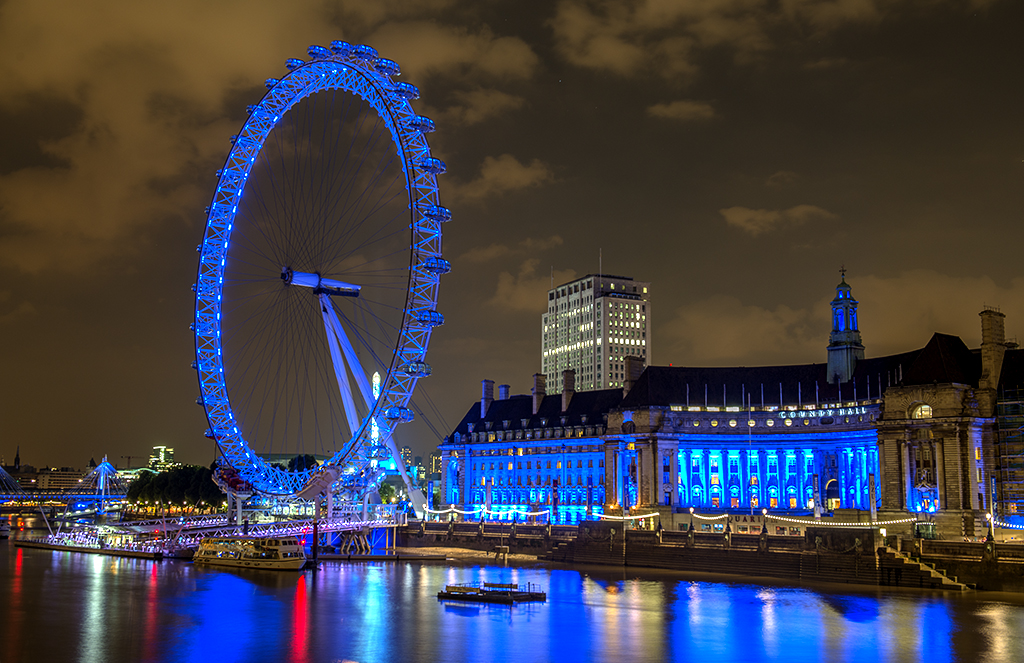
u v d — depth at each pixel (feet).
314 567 579.48
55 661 327.47
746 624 393.91
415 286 583.17
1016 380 607.37
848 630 380.99
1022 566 460.96
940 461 607.78
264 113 575.38
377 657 336.90
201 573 547.49
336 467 593.42
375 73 582.76
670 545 577.02
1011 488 586.04
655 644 358.43
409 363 582.76
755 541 542.98
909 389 624.18
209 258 577.43
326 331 616.80
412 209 586.04
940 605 432.25
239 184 580.71
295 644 354.54
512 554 645.51
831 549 513.04
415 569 579.07
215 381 579.89
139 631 373.81
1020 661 333.42
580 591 481.46
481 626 388.98
